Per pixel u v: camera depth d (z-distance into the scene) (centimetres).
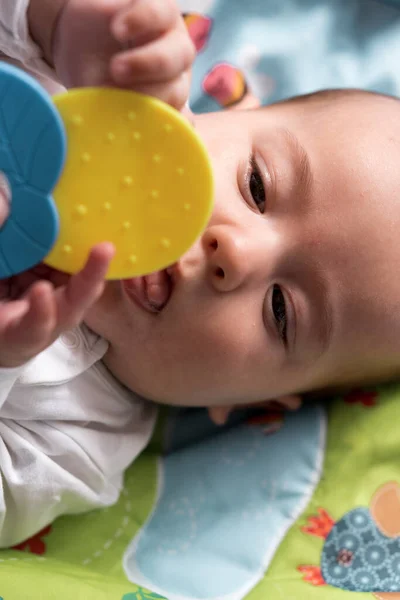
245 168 89
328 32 139
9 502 90
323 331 96
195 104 129
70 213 60
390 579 97
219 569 99
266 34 136
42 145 55
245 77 133
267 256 86
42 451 91
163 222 61
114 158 59
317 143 92
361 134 95
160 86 61
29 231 58
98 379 98
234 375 95
